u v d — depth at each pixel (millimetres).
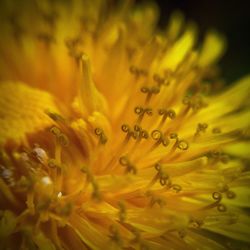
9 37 45
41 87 45
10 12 47
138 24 47
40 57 45
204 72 46
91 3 47
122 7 48
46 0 48
